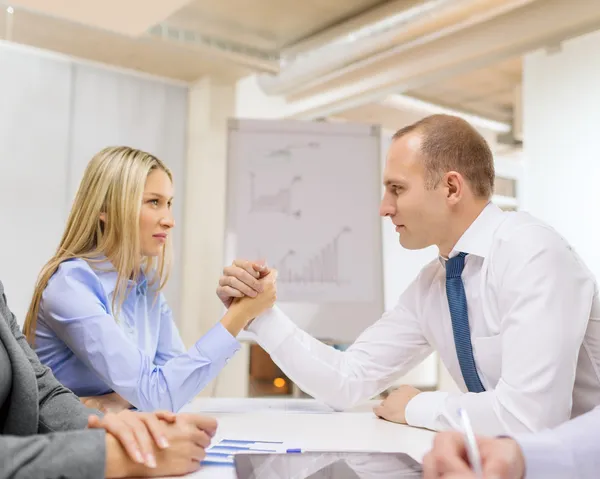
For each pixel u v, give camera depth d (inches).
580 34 120.0
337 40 141.6
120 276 58.1
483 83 181.2
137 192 59.6
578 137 127.6
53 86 149.8
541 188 133.6
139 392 51.1
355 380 56.0
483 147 51.2
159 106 165.9
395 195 52.2
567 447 25.9
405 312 58.7
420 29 127.6
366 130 131.0
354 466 28.5
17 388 33.4
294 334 57.2
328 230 126.7
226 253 125.7
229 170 128.6
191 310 161.3
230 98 167.3
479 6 117.8
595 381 45.3
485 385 49.5
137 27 126.6
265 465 28.9
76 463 25.6
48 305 54.6
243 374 162.6
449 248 52.1
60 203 149.5
